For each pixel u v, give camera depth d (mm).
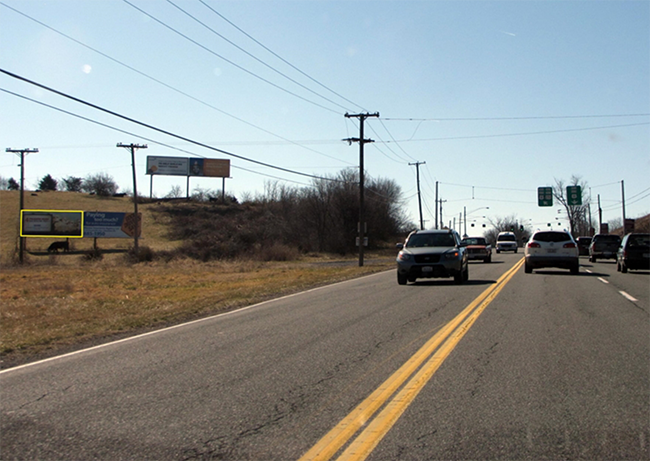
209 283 25219
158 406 5805
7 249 58875
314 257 57469
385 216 82125
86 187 118750
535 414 5398
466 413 5430
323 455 4434
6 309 15727
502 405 5680
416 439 4762
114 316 13828
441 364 7438
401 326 10586
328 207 72500
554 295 15602
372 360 7754
